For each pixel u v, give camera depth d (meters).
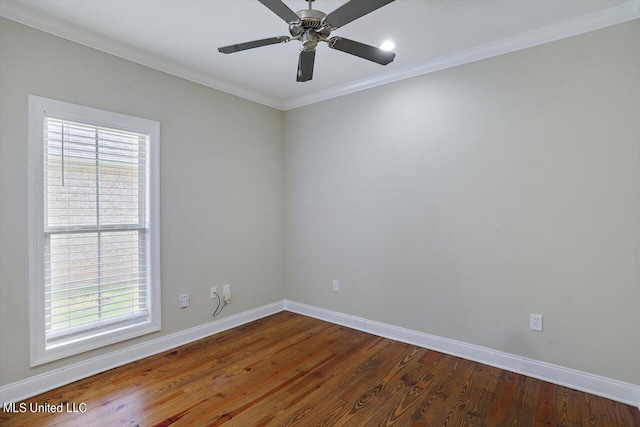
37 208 2.27
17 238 2.20
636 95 2.15
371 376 2.54
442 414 2.09
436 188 2.96
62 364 2.40
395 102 3.20
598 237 2.28
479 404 2.19
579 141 2.33
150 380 2.47
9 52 2.15
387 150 3.25
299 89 3.62
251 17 2.28
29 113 2.23
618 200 2.21
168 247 3.01
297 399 2.25
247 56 2.85
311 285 3.90
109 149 2.65
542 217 2.47
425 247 3.04
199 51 2.76
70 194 2.45
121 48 2.65
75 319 2.48
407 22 2.32
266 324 3.66
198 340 3.22
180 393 2.31
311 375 2.56
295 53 2.80
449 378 2.51
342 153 3.59
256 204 3.81
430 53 2.78
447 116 2.89
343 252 3.61
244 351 2.98
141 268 2.87
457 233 2.86
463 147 2.81
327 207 3.73
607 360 2.26
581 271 2.34
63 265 2.43
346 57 2.85
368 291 3.43
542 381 2.46
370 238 3.39
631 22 2.15
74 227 2.46
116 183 2.70
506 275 2.63
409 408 2.15
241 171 3.64
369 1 1.56
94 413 2.08
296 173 4.02
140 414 2.07
